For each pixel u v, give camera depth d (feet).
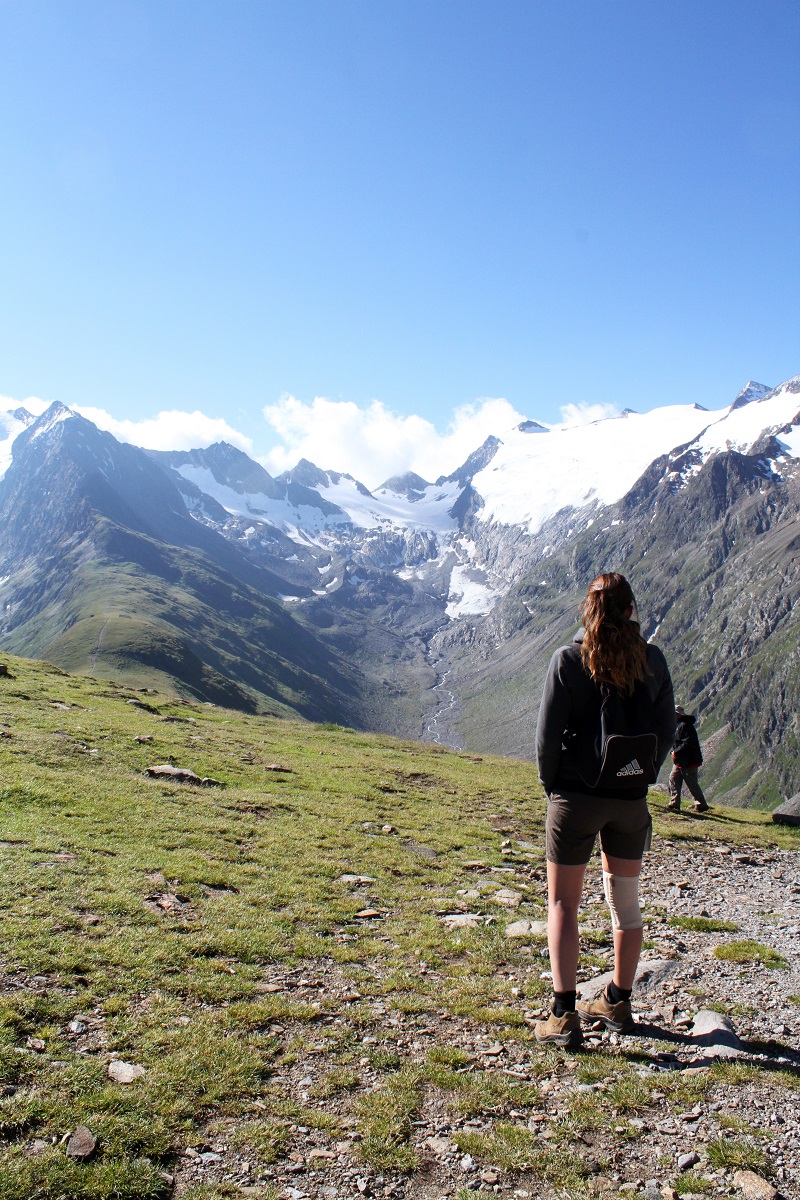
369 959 33.24
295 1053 24.20
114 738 78.33
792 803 93.71
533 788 94.12
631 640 24.34
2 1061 21.26
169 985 27.78
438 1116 21.29
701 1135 20.43
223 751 85.76
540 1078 23.59
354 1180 18.29
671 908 47.50
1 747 65.05
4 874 36.14
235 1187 17.79
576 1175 18.79
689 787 95.14
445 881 47.62
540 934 37.88
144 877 38.78
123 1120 19.45
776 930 42.63
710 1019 27.73
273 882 42.01
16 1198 16.52
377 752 114.32
